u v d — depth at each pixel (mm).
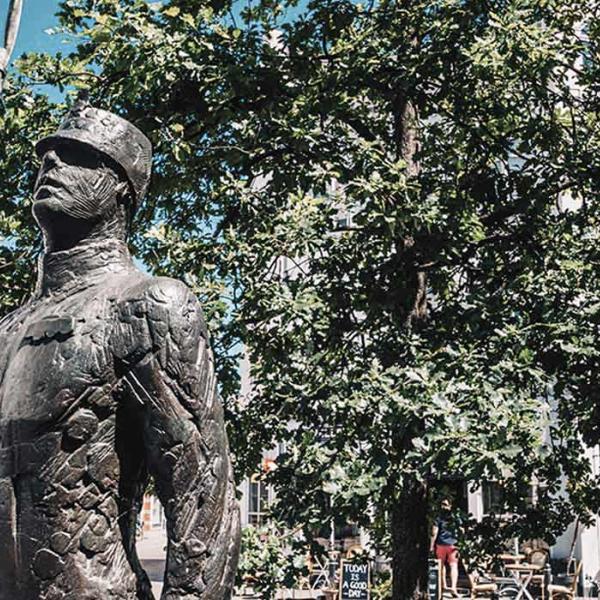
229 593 2381
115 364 2406
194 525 2336
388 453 5941
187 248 6898
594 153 7449
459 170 8305
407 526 7707
